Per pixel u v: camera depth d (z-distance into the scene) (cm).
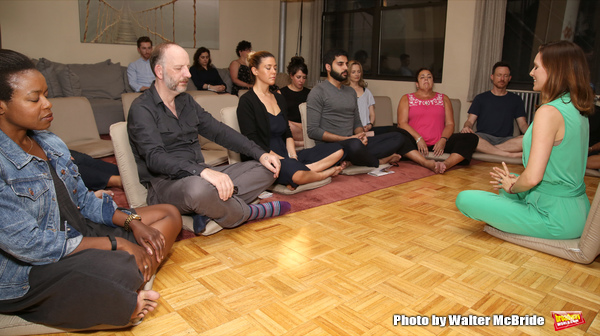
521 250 217
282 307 162
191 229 225
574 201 204
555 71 188
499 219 220
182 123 231
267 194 296
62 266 129
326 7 711
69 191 151
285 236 229
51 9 568
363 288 176
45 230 133
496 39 508
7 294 132
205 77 644
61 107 372
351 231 239
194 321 152
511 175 216
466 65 546
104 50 621
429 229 244
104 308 132
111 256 133
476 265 200
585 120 193
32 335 143
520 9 520
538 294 175
